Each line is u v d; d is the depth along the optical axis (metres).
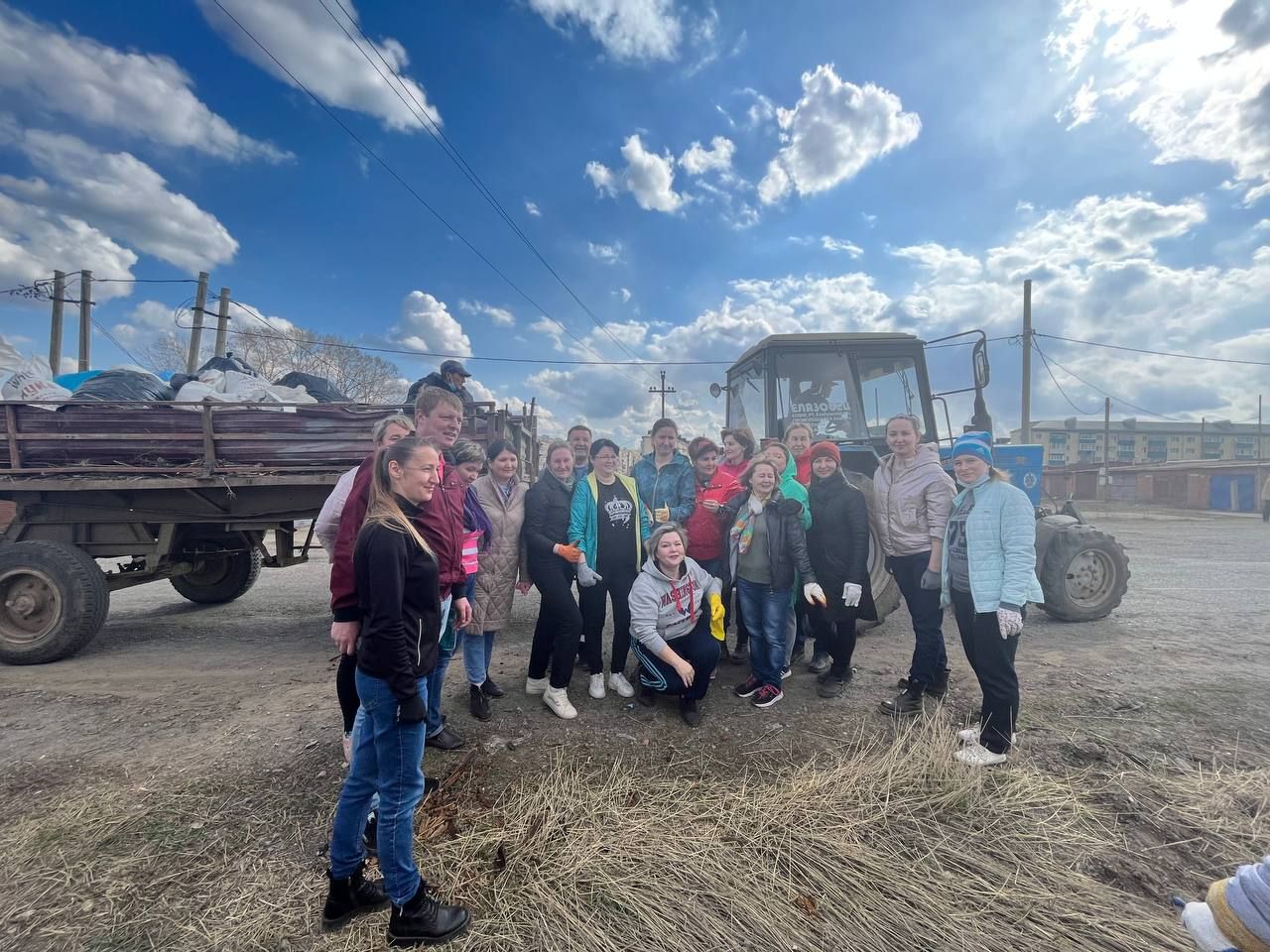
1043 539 4.92
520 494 3.30
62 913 1.79
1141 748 2.75
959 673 3.77
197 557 5.25
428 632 1.70
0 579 4.07
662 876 1.96
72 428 4.21
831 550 3.40
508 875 1.95
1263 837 2.12
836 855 2.04
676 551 3.01
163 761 2.72
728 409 6.32
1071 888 1.89
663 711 3.23
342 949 1.66
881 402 4.97
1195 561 8.74
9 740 2.95
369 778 1.70
